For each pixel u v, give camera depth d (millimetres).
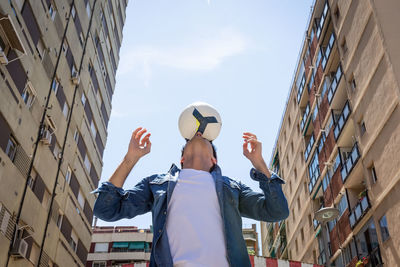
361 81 23672
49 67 24094
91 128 32031
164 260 2910
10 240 19328
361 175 23844
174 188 3229
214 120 3648
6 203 19016
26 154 21078
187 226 3014
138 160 3400
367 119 22797
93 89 32500
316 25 33219
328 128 29031
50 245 23938
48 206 23906
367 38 22875
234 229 3098
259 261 17266
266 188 3258
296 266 17062
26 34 21281
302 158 35750
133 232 54781
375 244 21266
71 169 27547
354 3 24688
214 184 3277
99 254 53625
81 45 29672
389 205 20172
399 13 21594
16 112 20078
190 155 3539
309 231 32656
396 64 20266
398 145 19594
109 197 3256
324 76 30375
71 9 27578
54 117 24734
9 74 19547
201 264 2850
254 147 3416
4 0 19094
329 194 28172
